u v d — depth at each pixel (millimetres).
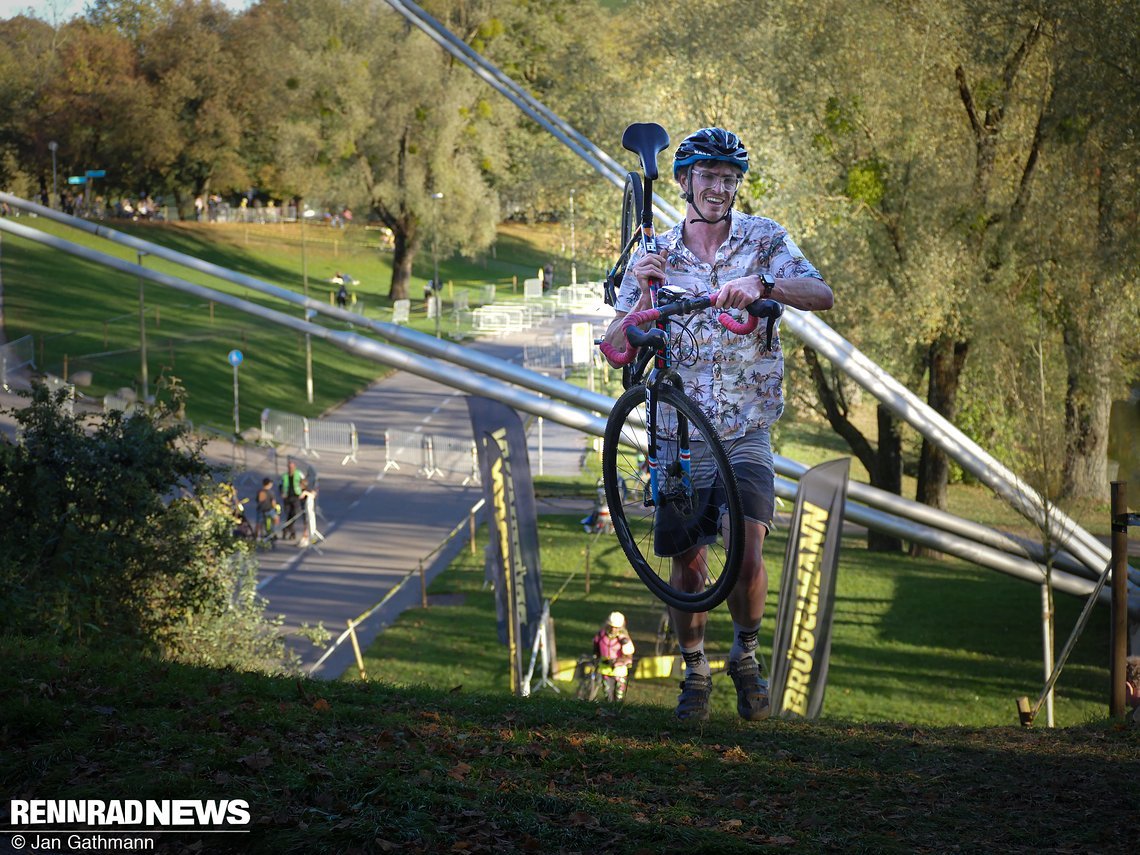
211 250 74750
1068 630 24828
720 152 5273
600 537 31703
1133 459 14273
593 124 33531
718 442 4742
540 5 75688
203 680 6324
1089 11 21547
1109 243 22234
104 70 77250
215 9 79125
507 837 3836
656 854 3727
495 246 93562
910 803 4859
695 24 29938
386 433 41125
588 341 30875
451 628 23109
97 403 42594
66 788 4035
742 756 5555
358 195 66250
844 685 21016
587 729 6023
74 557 13562
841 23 26672
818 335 15672
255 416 46750
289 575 27188
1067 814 4703
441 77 66375
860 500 16859
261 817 3803
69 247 14406
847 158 26953
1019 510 16953
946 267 25516
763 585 5789
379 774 4234
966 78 26250
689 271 5422
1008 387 25375
